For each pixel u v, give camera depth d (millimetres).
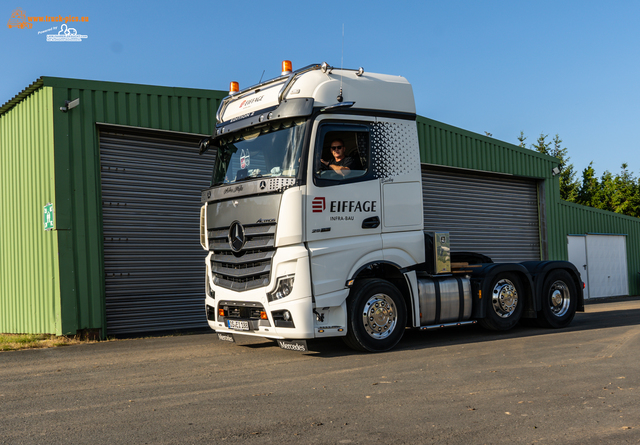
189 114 10953
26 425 3996
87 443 3549
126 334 10180
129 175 10375
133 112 10203
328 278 6613
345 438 3578
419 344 7816
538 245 18516
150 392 5012
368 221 7000
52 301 9406
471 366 6012
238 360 6707
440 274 8000
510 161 17328
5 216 11141
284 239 6441
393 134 7363
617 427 3799
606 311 13734
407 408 4305
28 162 10133
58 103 9312
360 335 6910
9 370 6340
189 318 11141
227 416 4133
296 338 6465
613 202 38469
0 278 11383
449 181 15820
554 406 4332
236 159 7363
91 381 5594
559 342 7730
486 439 3559
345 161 6898
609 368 5824
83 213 9445
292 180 6488
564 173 48094
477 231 16500
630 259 23500
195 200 11273
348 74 7172
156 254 10711
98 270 9531
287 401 4570
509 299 8797
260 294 6688
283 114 6746
